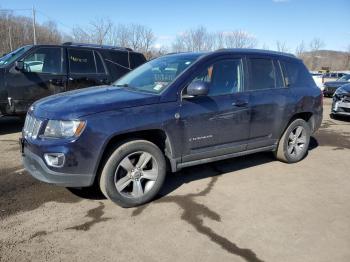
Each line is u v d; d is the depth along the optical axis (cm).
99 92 458
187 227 381
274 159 625
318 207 438
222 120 480
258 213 417
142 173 428
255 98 520
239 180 520
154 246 346
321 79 2306
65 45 820
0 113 746
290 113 573
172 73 469
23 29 4900
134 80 510
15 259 321
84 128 380
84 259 324
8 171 534
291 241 360
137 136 430
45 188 473
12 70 746
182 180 513
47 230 370
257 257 331
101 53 872
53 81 794
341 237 370
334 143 773
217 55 490
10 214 402
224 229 379
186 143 453
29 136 412
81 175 388
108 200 442
